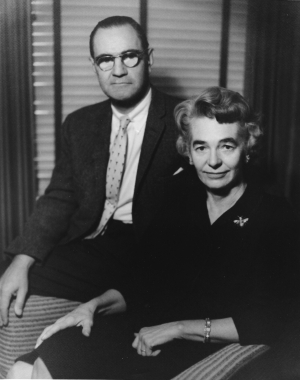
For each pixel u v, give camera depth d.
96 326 1.29
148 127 1.71
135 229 1.73
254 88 2.03
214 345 1.29
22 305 1.53
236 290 1.26
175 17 2.11
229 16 2.06
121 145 1.77
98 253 1.76
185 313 1.33
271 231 1.24
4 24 2.03
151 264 1.39
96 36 1.66
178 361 1.25
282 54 2.00
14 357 1.53
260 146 1.35
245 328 1.16
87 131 1.82
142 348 1.24
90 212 1.78
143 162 1.70
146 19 2.10
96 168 1.77
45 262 1.71
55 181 1.88
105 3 2.10
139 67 1.68
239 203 1.29
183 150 1.43
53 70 2.16
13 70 2.07
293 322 1.15
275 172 2.04
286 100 2.01
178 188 1.43
